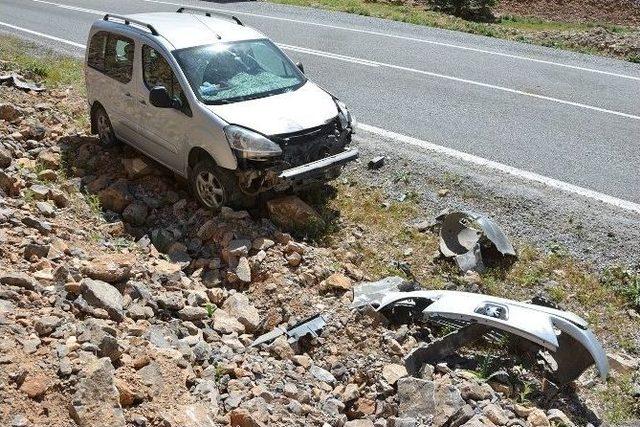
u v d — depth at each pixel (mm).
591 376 5676
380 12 21219
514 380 5281
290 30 17688
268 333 5805
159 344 5098
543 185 8570
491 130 10414
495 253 7301
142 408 4242
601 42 17156
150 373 4551
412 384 4875
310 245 7363
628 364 5758
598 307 6609
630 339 6207
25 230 6332
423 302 6027
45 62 13820
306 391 4957
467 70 13789
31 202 7125
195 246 7281
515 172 8938
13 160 8352
